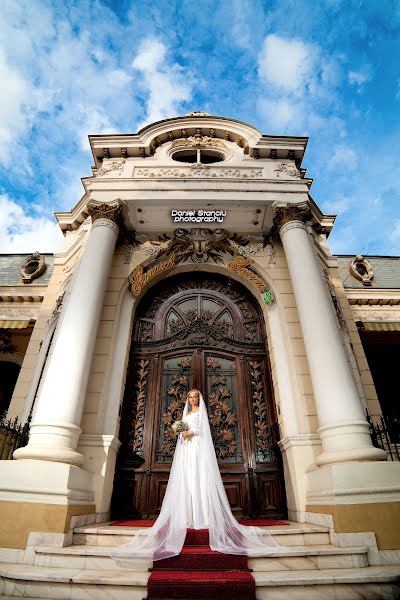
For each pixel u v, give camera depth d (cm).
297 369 576
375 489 364
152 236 749
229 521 356
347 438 424
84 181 760
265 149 789
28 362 686
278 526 410
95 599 274
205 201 693
